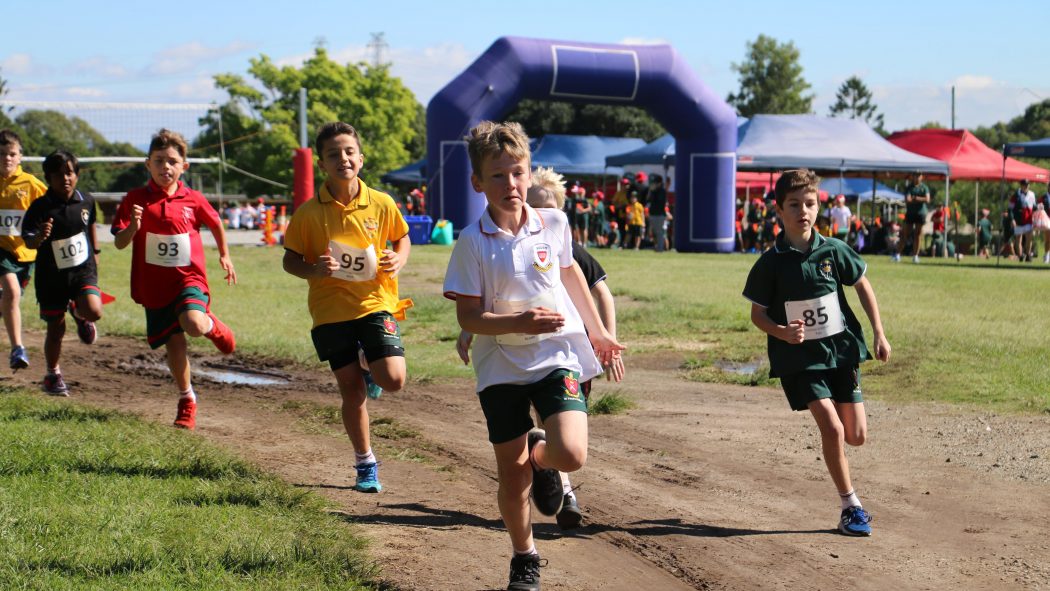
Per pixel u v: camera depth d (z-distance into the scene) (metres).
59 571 3.66
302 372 9.33
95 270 7.91
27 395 7.47
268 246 27.91
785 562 4.47
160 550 3.93
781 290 5.04
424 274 18.69
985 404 7.68
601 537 4.82
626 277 18.00
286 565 3.90
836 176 33.91
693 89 28.02
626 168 36.09
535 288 3.95
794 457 6.41
